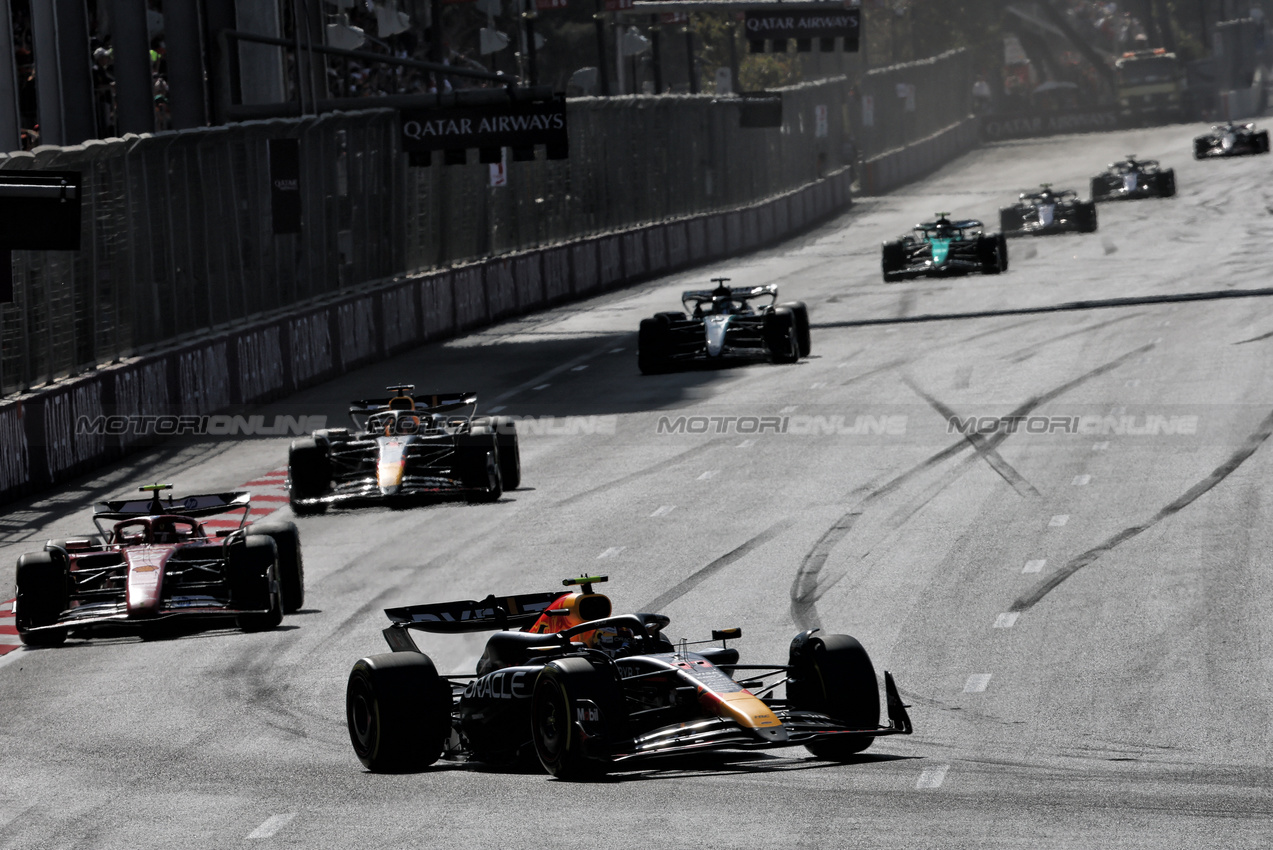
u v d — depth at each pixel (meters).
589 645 35.56
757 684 36.50
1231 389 85.44
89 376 86.62
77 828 31.81
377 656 35.91
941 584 51.97
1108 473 67.56
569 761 32.31
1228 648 42.75
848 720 33.50
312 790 33.69
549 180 163.50
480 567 59.75
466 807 30.86
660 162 193.12
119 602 54.47
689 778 32.56
